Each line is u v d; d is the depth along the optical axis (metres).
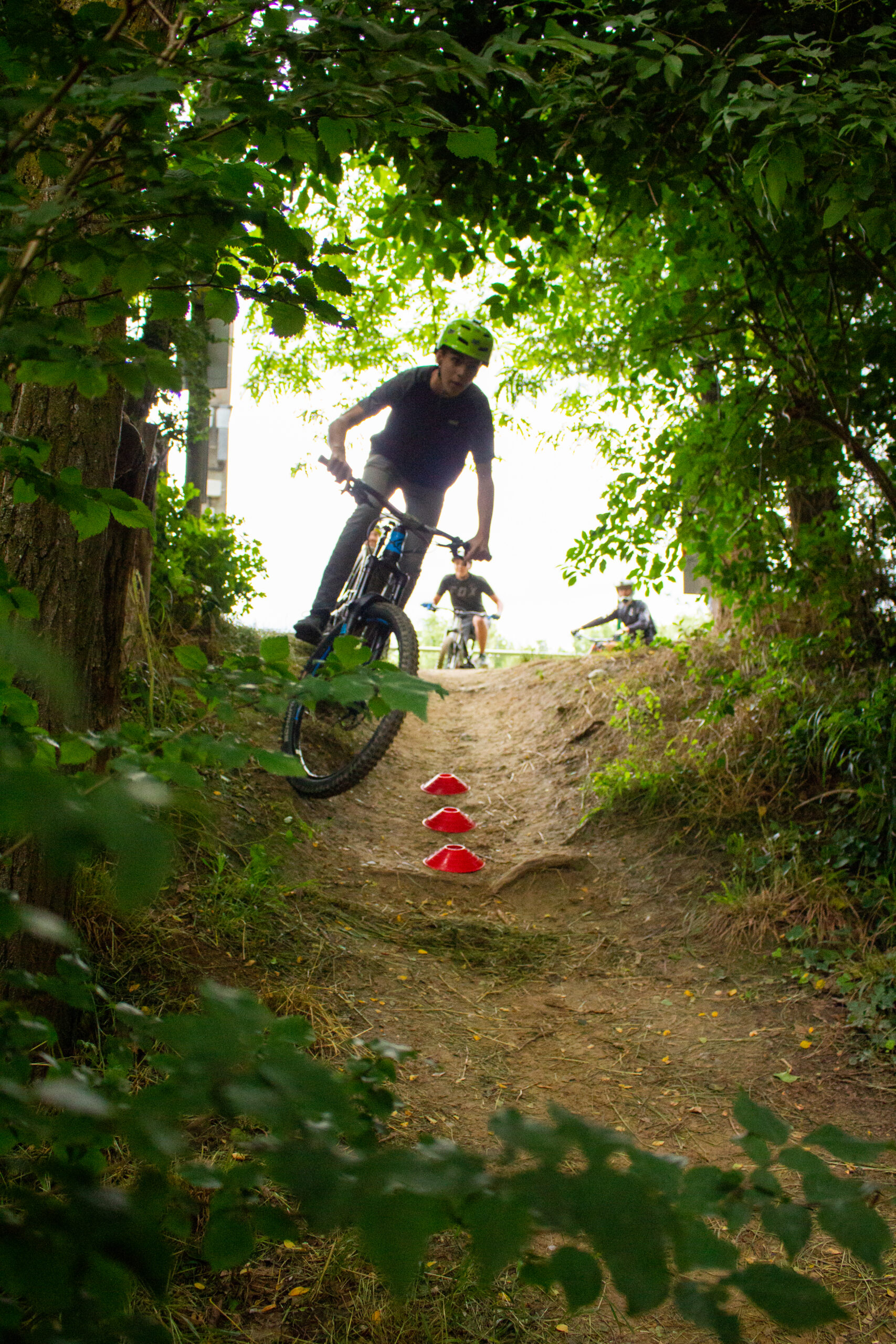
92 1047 2.33
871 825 4.34
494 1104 2.80
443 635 15.77
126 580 3.17
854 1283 2.11
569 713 6.80
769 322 4.80
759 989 3.65
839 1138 0.51
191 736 0.89
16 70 1.00
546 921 4.38
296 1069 0.51
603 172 3.61
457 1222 0.42
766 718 5.22
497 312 4.42
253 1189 0.75
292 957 3.35
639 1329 1.94
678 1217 0.43
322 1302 1.89
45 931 0.52
